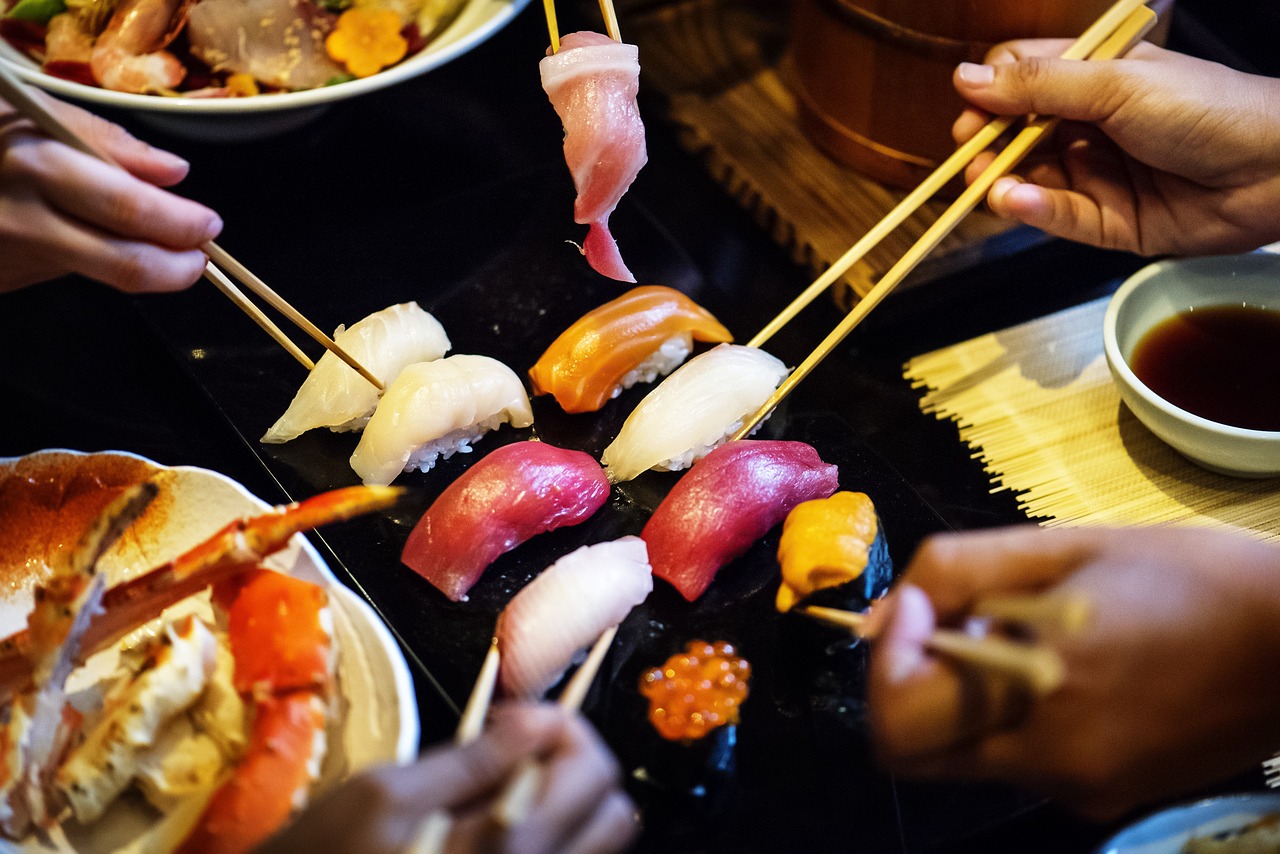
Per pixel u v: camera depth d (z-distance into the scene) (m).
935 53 0.61
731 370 0.58
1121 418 0.60
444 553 0.54
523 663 0.50
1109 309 0.58
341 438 0.59
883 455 0.59
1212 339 0.59
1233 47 0.71
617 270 0.58
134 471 0.52
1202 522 0.57
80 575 0.45
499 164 0.70
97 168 0.48
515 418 0.59
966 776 0.45
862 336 0.63
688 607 0.54
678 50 0.74
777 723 0.51
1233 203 0.58
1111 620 0.43
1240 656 0.44
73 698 0.49
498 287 0.64
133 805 0.47
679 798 0.48
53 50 0.65
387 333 0.59
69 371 0.61
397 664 0.47
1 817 0.45
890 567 0.52
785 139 0.69
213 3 0.65
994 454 0.59
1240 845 0.45
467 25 0.66
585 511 0.56
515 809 0.34
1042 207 0.59
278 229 0.66
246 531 0.47
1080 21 0.60
